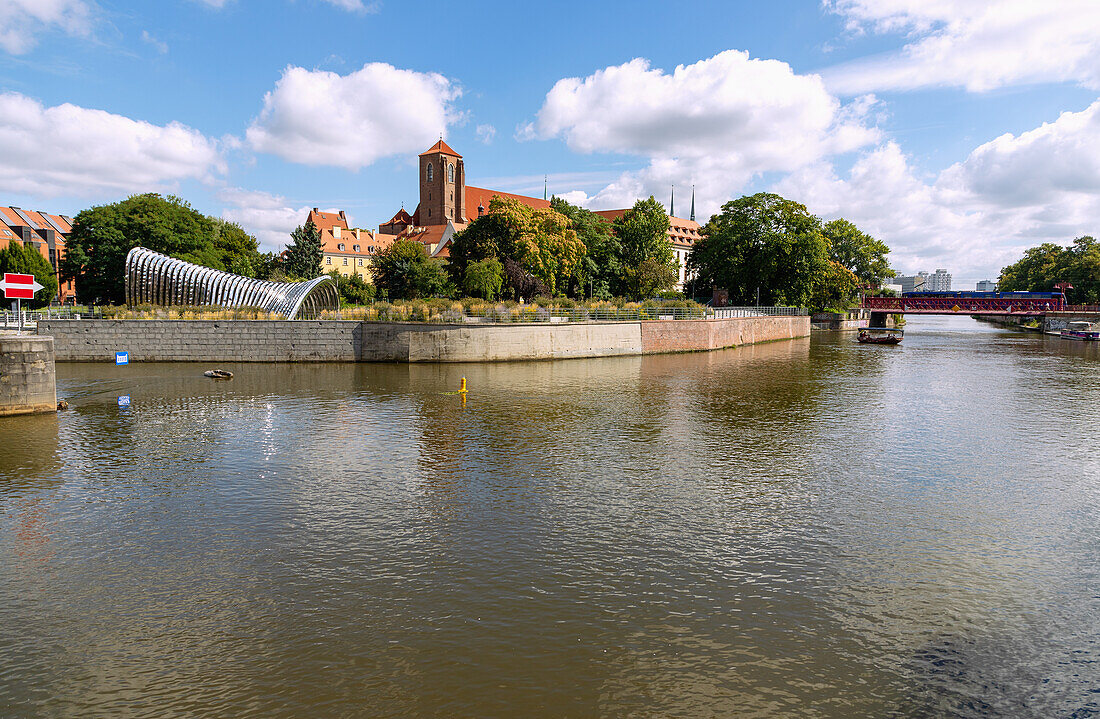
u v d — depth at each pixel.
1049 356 67.81
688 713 10.38
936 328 134.50
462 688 10.88
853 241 124.00
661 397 37.84
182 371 46.41
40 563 15.53
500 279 69.62
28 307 66.88
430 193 136.38
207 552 16.16
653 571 15.31
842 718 10.38
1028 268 156.75
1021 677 11.55
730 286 97.81
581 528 17.88
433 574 15.01
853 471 23.58
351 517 18.52
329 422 30.28
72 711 10.27
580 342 55.62
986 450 26.70
